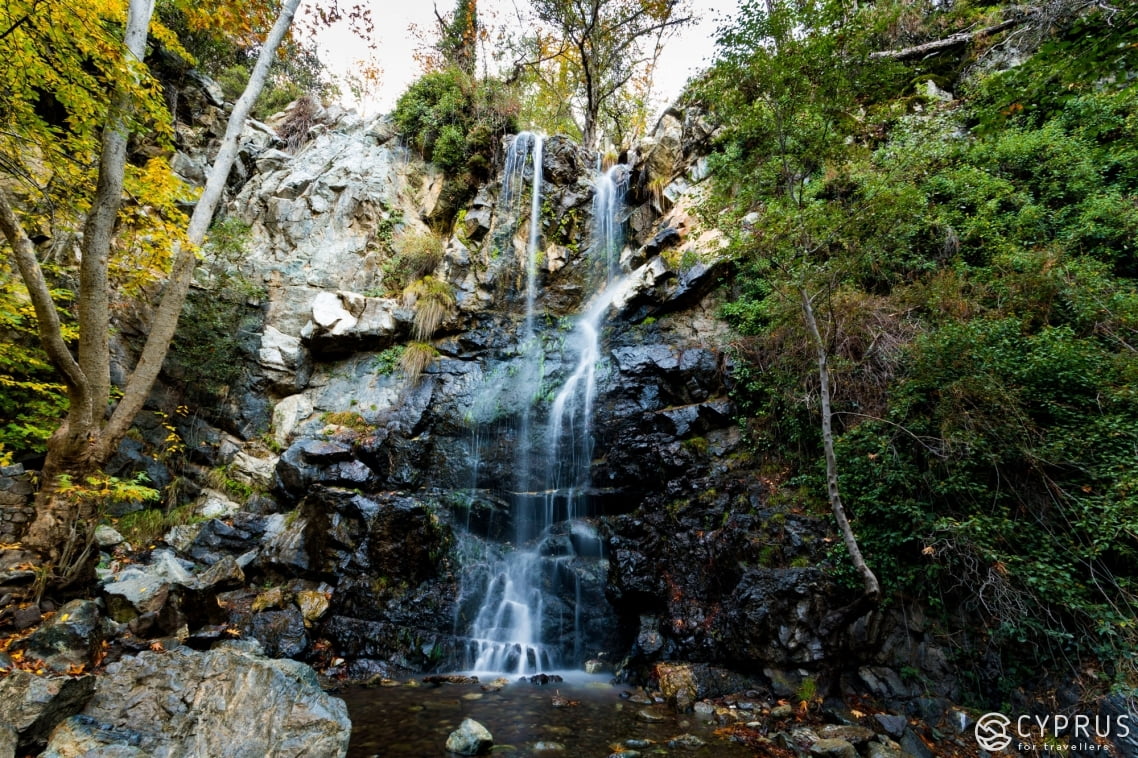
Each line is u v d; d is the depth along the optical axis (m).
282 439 10.58
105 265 6.30
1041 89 5.32
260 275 12.31
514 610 7.95
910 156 8.21
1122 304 6.29
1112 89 5.11
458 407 10.48
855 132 8.18
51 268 8.90
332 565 7.58
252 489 9.87
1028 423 5.68
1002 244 7.80
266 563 7.88
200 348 10.66
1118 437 5.33
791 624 5.82
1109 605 4.82
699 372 9.13
